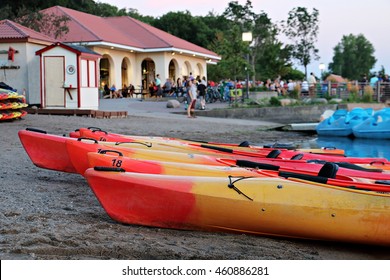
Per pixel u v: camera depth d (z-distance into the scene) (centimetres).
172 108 3178
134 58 4244
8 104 1917
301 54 6994
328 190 702
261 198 697
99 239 649
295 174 770
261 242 698
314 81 4056
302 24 6906
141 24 4512
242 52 3534
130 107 3123
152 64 4516
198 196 702
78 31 3731
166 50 4119
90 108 2531
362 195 695
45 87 2430
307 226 696
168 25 6888
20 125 1878
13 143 1465
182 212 711
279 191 702
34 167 1159
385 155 1833
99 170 724
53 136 1049
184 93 3669
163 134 1989
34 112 2359
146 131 2027
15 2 4553
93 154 846
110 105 3203
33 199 856
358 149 1986
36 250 596
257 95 3825
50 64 2420
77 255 600
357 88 3853
